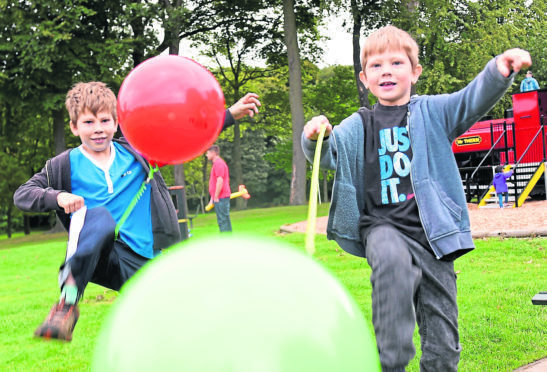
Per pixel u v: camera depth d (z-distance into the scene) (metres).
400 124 2.71
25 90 24.23
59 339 2.32
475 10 27.69
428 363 2.56
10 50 23.45
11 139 30.53
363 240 2.58
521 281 6.37
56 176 2.94
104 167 2.99
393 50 2.75
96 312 6.65
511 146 16.19
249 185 67.44
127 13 24.53
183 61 2.46
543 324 4.76
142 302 1.06
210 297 1.02
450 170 2.62
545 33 31.98
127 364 1.00
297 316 1.02
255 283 1.05
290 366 0.97
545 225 9.71
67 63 24.50
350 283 6.86
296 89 27.55
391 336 2.15
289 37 27.50
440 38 26.06
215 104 2.44
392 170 2.66
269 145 69.00
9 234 35.03
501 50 27.22
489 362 3.97
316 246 10.26
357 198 2.71
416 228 2.54
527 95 15.64
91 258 2.48
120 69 25.53
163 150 2.43
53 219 32.16
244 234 1.33
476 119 2.56
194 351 0.97
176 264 1.12
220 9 31.69
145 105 2.34
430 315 2.54
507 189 14.31
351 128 2.73
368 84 2.85
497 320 4.92
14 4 23.44
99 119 2.90
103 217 2.60
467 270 7.30
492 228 10.12
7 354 5.06
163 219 3.03
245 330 0.98
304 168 27.97
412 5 26.00
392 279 2.18
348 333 1.07
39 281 10.17
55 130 27.22
